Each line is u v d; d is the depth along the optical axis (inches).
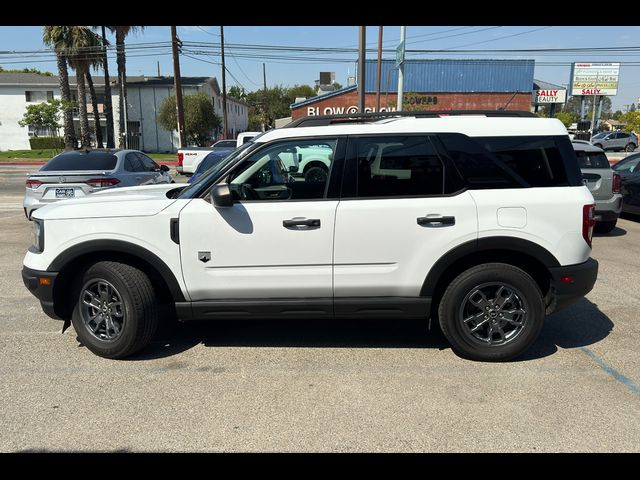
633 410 128.0
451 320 154.8
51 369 152.6
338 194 152.6
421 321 195.0
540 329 154.1
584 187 154.9
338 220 150.3
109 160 356.8
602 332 181.8
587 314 200.5
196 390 139.6
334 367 153.9
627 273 258.2
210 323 193.3
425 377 146.7
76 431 120.1
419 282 153.3
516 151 153.4
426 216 149.7
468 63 1427.2
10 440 116.6
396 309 155.7
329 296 155.3
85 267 159.5
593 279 155.6
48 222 155.6
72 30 1192.2
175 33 938.1
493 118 157.2
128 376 148.2
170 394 137.4
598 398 134.1
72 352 165.2
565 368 152.3
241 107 2829.7
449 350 166.6
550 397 134.6
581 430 119.5
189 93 1659.7
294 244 151.3
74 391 139.0
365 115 167.2
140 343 157.8
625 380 144.4
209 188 154.7
